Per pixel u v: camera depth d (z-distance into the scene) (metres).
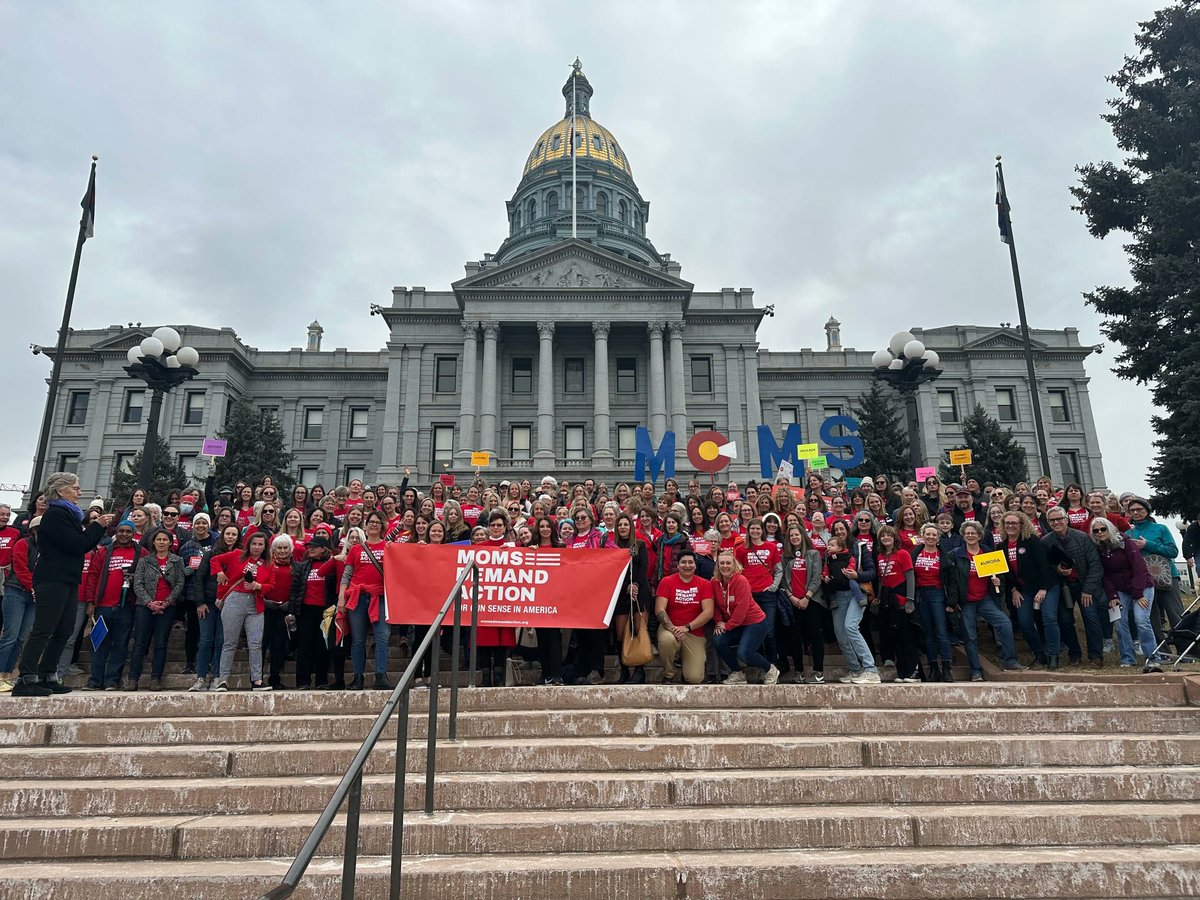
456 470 43.84
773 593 9.48
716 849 4.88
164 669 10.30
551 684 8.62
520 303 47.09
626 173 78.06
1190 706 7.21
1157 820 5.04
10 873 4.55
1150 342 21.05
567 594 8.78
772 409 54.00
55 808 5.41
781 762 6.04
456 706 6.76
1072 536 9.82
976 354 52.28
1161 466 19.44
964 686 7.48
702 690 7.46
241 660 10.42
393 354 48.69
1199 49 22.03
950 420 51.84
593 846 4.86
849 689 7.46
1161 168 21.97
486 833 4.87
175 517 10.16
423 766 5.97
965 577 9.68
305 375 54.34
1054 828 4.98
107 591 9.55
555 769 5.98
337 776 6.02
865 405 44.56
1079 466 50.91
